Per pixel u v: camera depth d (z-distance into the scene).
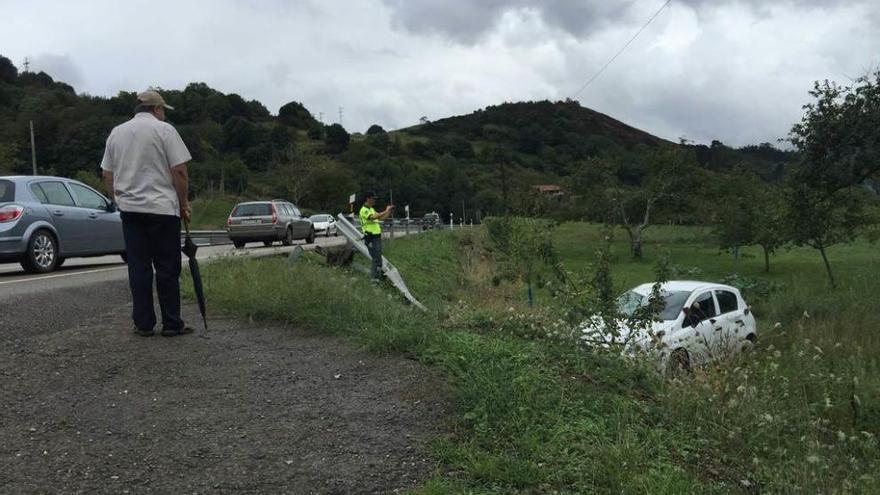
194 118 113.94
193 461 3.69
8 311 6.62
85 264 13.49
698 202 42.72
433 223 56.31
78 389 4.60
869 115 18.05
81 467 3.55
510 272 14.80
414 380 5.07
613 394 5.16
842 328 13.30
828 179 19.64
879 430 6.50
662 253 7.84
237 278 8.67
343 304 7.11
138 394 4.59
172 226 5.77
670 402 5.13
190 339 5.88
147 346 5.59
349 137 119.56
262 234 21.89
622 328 7.16
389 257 19.91
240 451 3.83
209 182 73.94
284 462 3.73
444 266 23.28
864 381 7.53
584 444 4.10
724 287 12.23
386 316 6.68
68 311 6.99
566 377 5.38
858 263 36.25
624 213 43.81
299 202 75.56
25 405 4.27
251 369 5.22
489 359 5.46
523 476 3.67
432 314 7.57
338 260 15.53
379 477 3.62
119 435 3.96
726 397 5.59
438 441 4.05
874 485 4.44
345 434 4.12
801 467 4.43
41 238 10.66
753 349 8.41
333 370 5.30
